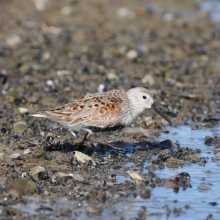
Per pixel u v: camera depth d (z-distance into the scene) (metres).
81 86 18.66
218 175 11.39
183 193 10.32
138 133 14.07
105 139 13.56
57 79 19.09
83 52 23.11
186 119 15.90
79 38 25.55
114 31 27.34
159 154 12.59
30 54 22.19
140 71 21.06
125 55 23.05
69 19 28.88
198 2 35.31
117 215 9.22
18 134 13.61
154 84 19.38
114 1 33.81
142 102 12.59
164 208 9.60
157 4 34.12
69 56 22.53
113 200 9.81
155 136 14.20
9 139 13.14
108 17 30.09
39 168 10.98
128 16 30.50
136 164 11.85
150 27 28.70
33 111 15.73
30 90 17.75
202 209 9.63
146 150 12.87
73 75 19.89
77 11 30.55
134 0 34.62
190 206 9.73
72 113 11.93
